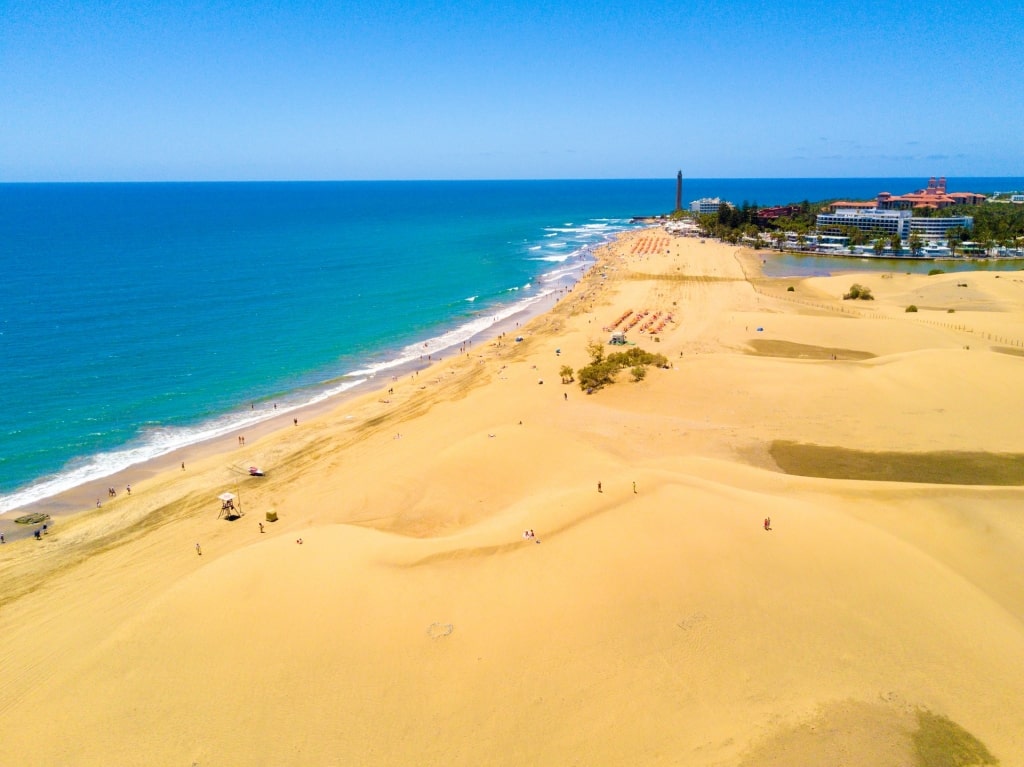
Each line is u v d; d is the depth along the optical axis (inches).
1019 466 2091.5
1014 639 1230.9
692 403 2696.9
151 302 4662.9
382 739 1055.6
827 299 4970.5
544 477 1990.7
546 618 1283.2
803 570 1403.8
